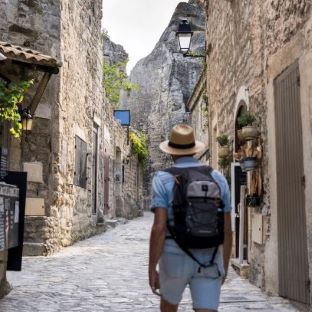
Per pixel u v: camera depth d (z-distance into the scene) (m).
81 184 14.20
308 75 5.02
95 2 16.58
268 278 6.45
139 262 9.54
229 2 9.78
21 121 9.55
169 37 47.88
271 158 6.39
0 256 5.75
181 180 2.97
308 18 5.02
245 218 8.46
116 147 24.55
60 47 11.20
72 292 6.39
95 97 16.83
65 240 12.00
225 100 10.48
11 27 10.61
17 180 5.95
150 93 48.34
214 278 2.96
